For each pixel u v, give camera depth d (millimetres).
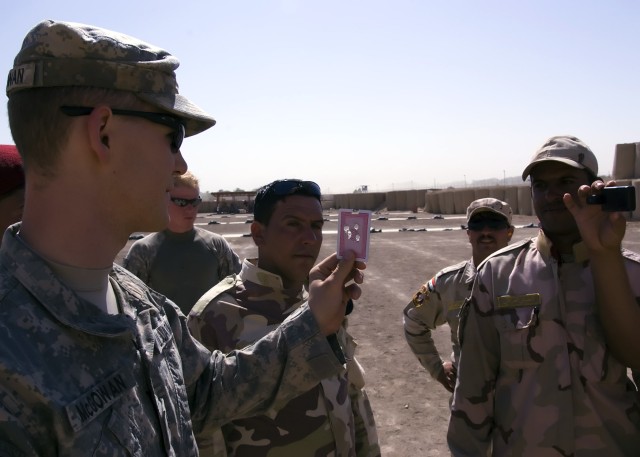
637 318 2107
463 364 2506
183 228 3975
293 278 2328
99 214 1202
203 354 1622
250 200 59125
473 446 2445
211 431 1644
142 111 1216
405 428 4977
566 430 2209
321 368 1611
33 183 1171
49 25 1140
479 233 3541
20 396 943
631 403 2258
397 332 7883
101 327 1105
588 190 2049
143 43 1264
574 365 2244
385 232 24359
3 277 1061
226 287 2359
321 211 2336
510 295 2400
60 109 1138
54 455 969
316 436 2062
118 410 1071
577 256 2350
